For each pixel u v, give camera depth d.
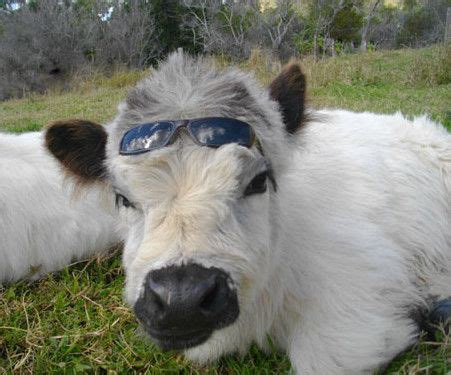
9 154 0.84
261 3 5.27
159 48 5.94
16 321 0.66
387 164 0.74
